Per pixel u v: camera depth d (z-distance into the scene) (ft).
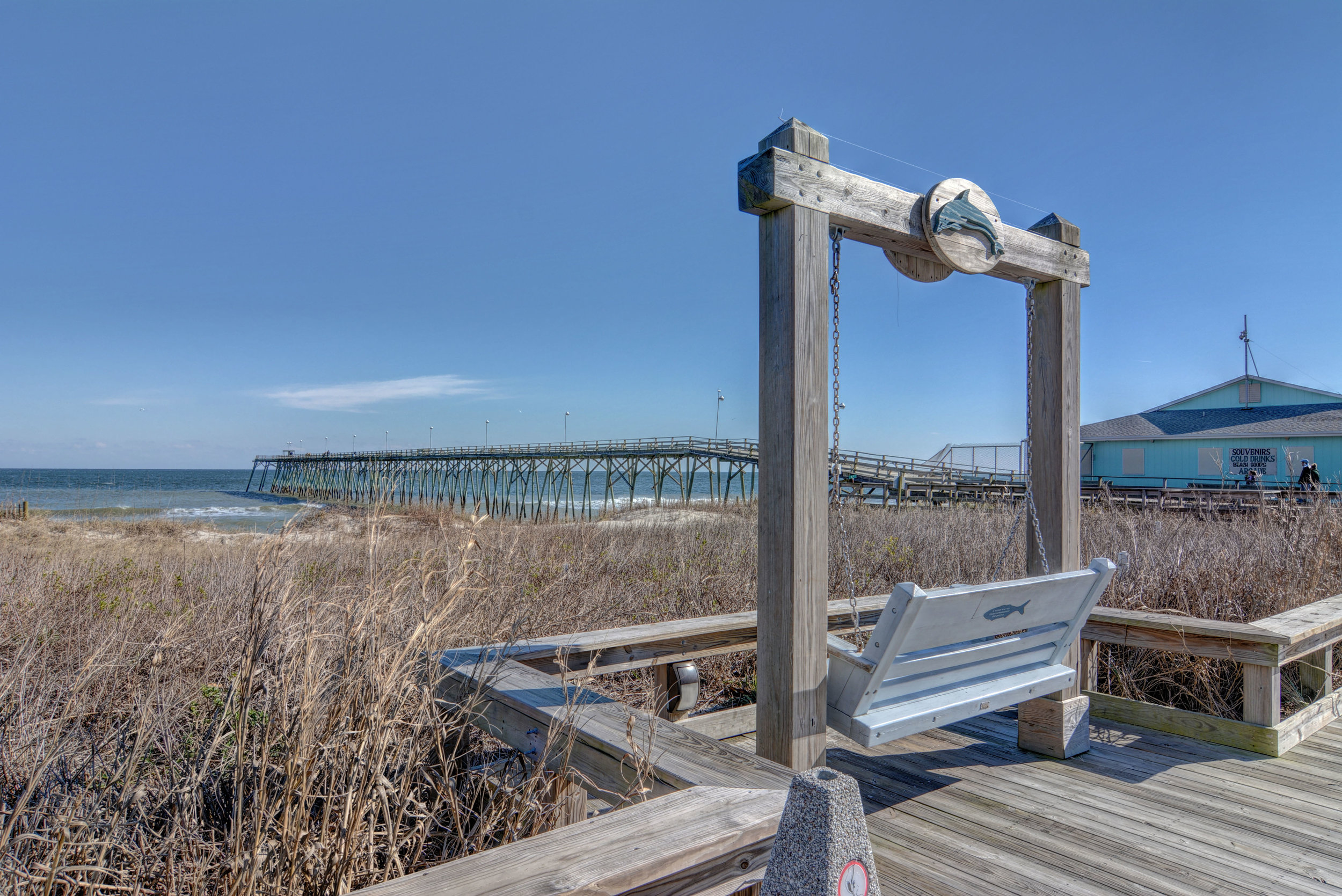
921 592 7.43
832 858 3.86
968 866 8.20
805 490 7.93
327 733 6.16
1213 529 25.50
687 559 25.48
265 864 5.66
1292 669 15.05
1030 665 10.45
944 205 9.60
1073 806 9.82
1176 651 12.73
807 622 7.91
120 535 37.78
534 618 14.42
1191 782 10.62
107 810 6.86
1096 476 96.84
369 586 7.15
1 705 8.01
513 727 7.51
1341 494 25.11
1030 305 11.89
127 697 10.39
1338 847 8.71
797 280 8.00
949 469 80.53
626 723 6.75
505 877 3.71
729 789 5.03
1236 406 97.09
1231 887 7.77
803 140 8.20
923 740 12.54
